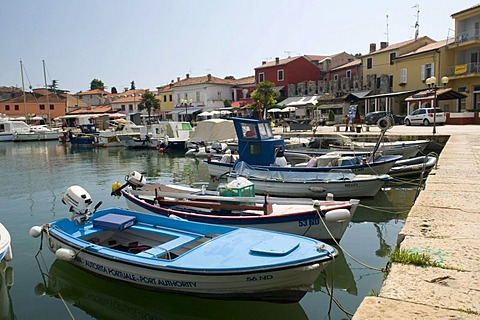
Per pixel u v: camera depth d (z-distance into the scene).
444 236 5.72
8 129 56.75
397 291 4.05
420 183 12.83
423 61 41.16
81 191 8.77
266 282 5.92
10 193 18.19
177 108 69.06
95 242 8.57
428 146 23.22
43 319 6.65
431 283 4.21
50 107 81.06
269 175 14.19
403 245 5.37
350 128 31.27
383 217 12.20
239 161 16.48
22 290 7.70
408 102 40.88
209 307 6.60
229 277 5.91
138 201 10.66
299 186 13.48
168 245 7.21
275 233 7.07
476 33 36.84
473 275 4.38
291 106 49.97
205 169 25.44
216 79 67.62
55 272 8.46
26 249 9.90
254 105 49.31
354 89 48.00
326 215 8.41
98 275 7.40
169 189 11.74
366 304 3.81
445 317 3.52
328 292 6.66
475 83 36.59
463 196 8.40
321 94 51.88
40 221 13.03
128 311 6.99
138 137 44.28
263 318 6.48
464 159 14.29
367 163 15.23
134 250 8.23
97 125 59.59
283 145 16.91
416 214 7.01
